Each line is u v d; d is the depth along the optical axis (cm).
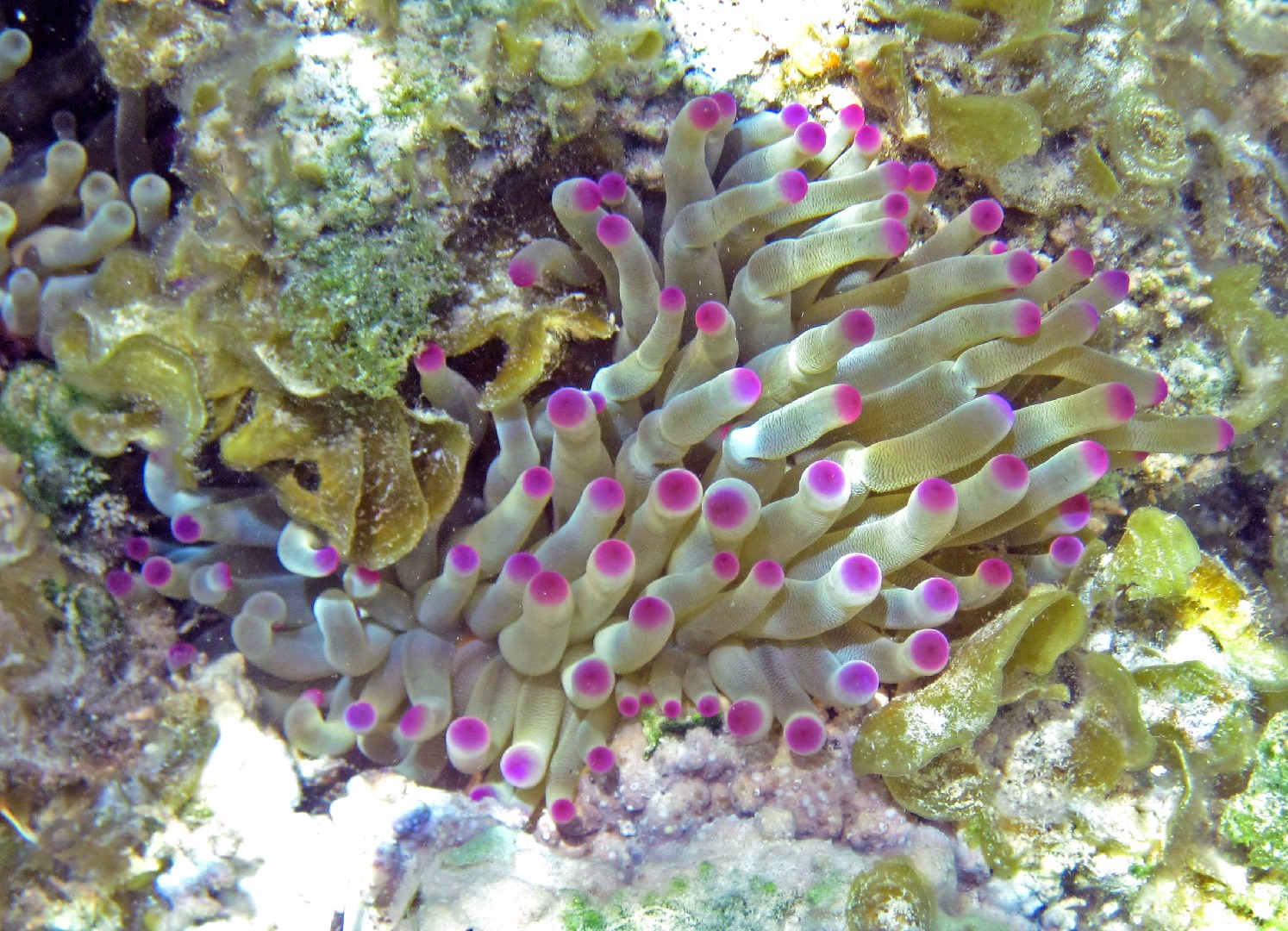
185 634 28
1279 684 29
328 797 28
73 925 24
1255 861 27
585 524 25
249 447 24
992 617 27
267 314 24
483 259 27
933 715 25
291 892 26
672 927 24
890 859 25
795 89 30
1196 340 33
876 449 25
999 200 31
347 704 27
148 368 24
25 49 28
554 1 26
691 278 27
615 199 27
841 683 24
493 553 26
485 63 26
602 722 26
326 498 25
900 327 27
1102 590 29
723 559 24
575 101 26
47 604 25
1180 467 32
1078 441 26
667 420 25
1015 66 31
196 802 25
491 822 26
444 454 26
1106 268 32
